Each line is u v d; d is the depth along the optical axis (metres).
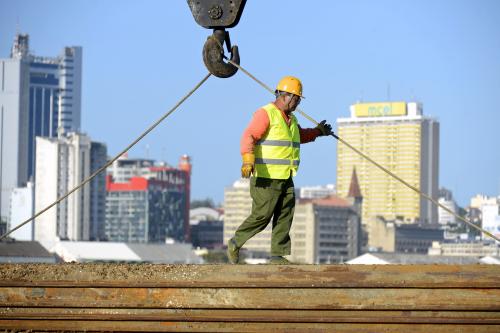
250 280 28.45
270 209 33.16
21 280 29.00
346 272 28.27
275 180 33.19
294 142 33.59
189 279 28.66
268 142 33.12
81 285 28.83
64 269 29.11
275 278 28.42
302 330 28.16
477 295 27.98
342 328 28.11
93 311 28.77
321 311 28.23
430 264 28.23
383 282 28.14
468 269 28.09
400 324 28.03
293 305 28.31
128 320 28.66
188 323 28.50
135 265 29.11
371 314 28.16
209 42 34.25
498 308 27.88
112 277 28.88
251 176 33.59
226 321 28.38
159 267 28.94
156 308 28.61
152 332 28.56
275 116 33.19
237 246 33.56
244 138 32.94
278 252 33.75
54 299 28.91
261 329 28.28
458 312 27.95
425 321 27.94
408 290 28.09
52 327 28.83
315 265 28.44
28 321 28.89
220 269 28.66
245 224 33.56
